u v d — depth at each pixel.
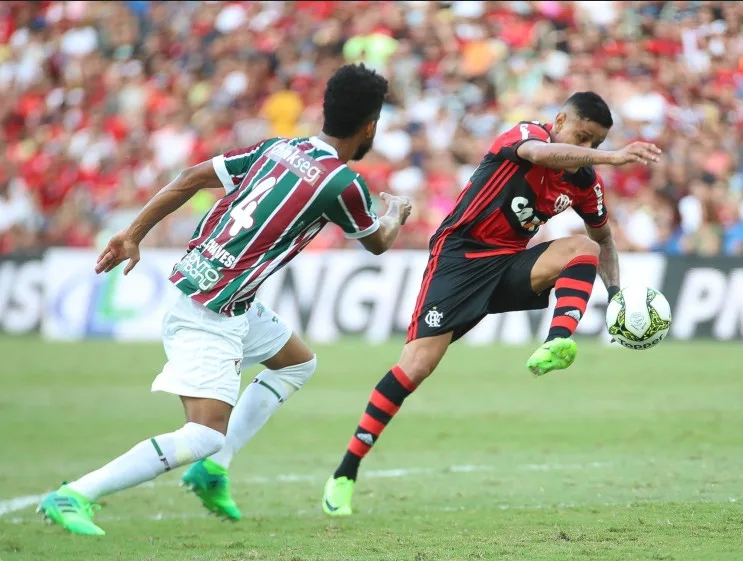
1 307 58.47
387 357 45.91
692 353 45.72
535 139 18.28
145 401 36.50
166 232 58.75
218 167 16.41
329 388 38.44
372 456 26.03
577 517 17.66
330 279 52.69
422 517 18.47
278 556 15.25
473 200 19.22
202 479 18.23
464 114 62.22
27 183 67.94
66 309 57.06
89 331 56.38
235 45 71.38
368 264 52.38
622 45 63.59
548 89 62.03
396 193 58.38
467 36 65.31
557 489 20.84
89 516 15.33
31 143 70.88
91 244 63.41
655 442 26.53
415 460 25.31
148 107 70.00
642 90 60.56
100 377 42.50
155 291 55.84
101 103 72.25
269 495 21.59
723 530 16.03
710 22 63.47
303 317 52.72
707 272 49.31
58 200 67.06
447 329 19.05
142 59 73.62
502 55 64.06
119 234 16.56
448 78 64.06
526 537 16.06
